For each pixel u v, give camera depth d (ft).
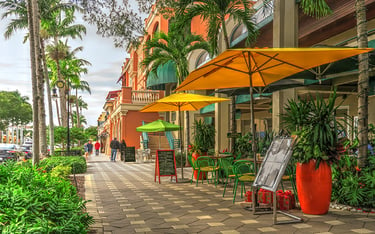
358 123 20.52
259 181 17.75
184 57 51.80
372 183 18.65
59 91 112.47
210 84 22.07
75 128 86.17
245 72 18.98
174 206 21.27
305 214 18.30
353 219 17.03
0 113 223.30
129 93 88.74
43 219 8.70
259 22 42.24
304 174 18.02
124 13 30.58
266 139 34.65
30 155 80.59
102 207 21.12
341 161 20.62
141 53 108.78
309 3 26.89
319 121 18.15
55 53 101.14
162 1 35.35
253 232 15.07
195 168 30.94
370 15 38.09
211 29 38.83
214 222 17.02
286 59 16.80
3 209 8.41
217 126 54.24
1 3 55.42
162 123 52.19
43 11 57.67
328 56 15.90
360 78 20.34
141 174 43.21
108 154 123.34
